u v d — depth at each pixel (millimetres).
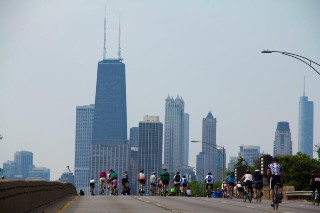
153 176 87812
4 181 28906
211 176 81062
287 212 46031
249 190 63375
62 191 61594
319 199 59781
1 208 28000
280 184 50750
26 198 35875
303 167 147375
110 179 81750
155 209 46125
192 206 51562
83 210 43219
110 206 48594
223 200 66375
